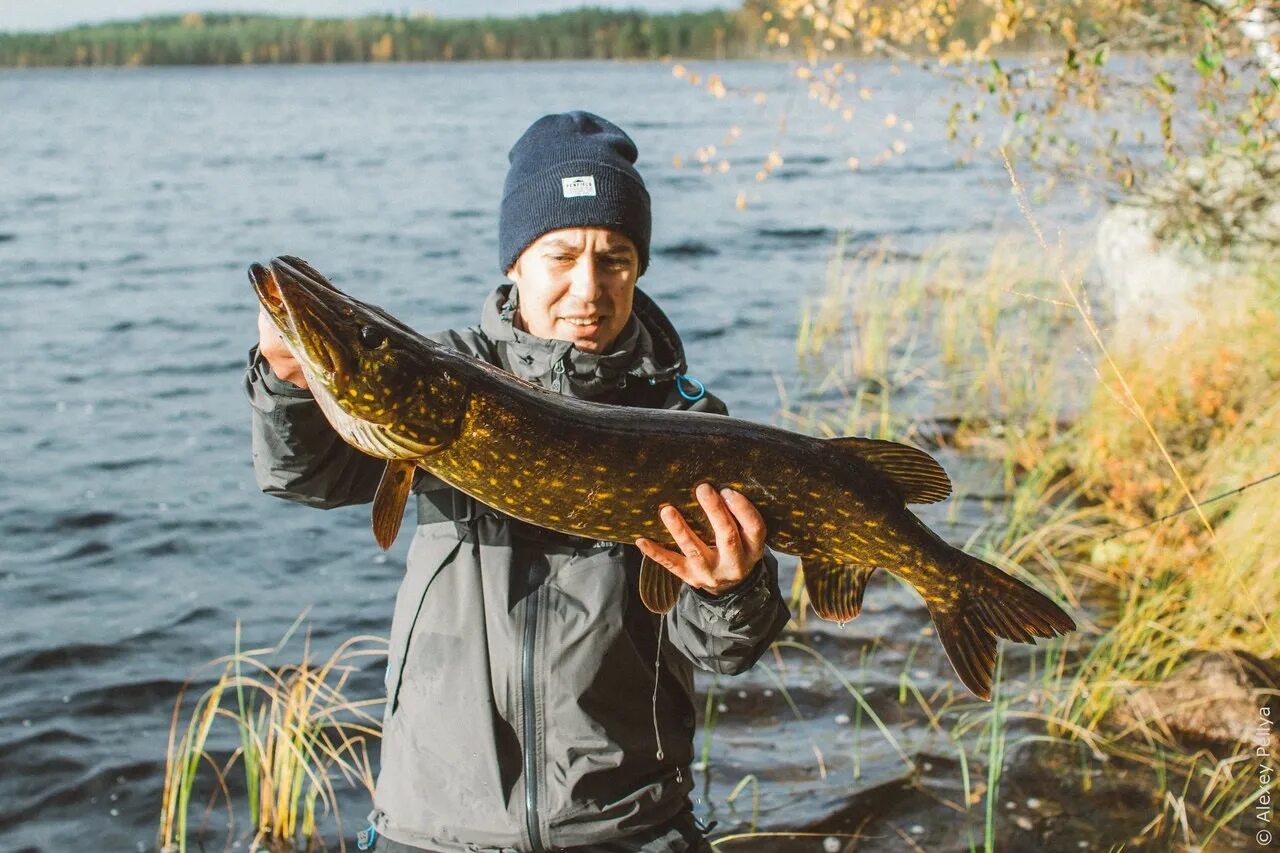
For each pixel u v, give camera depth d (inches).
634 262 120.8
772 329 537.0
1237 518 232.7
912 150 1519.4
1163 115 241.6
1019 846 171.0
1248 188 274.7
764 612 105.5
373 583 283.1
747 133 1761.8
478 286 691.4
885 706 212.2
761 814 181.0
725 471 102.3
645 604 104.1
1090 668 214.8
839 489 105.7
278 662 242.2
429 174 1343.5
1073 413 351.6
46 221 955.3
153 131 2031.3
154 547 303.6
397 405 94.7
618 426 100.4
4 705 224.1
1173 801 172.6
